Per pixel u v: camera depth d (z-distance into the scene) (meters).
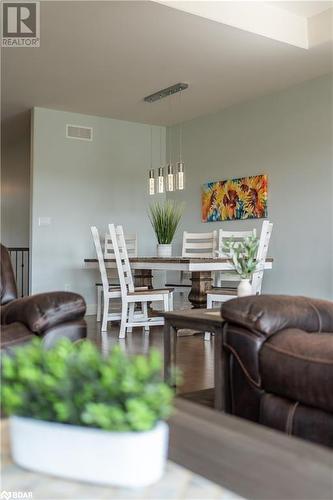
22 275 8.52
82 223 7.24
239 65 5.31
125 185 7.62
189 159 7.59
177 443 1.20
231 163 6.88
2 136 8.59
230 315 2.29
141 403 0.95
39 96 6.35
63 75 5.57
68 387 0.98
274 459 1.12
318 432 1.92
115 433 0.98
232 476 1.04
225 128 6.98
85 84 5.88
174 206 7.81
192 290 5.28
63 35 4.52
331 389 1.87
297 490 1.00
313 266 5.80
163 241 5.71
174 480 1.03
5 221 9.84
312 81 5.80
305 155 5.90
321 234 5.71
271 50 4.93
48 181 6.96
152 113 7.20
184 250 6.13
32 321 2.38
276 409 2.07
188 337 5.06
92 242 7.33
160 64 5.26
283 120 6.16
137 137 7.76
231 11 4.39
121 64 5.24
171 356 2.89
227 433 1.26
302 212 5.93
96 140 7.36
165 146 8.03
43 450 1.02
